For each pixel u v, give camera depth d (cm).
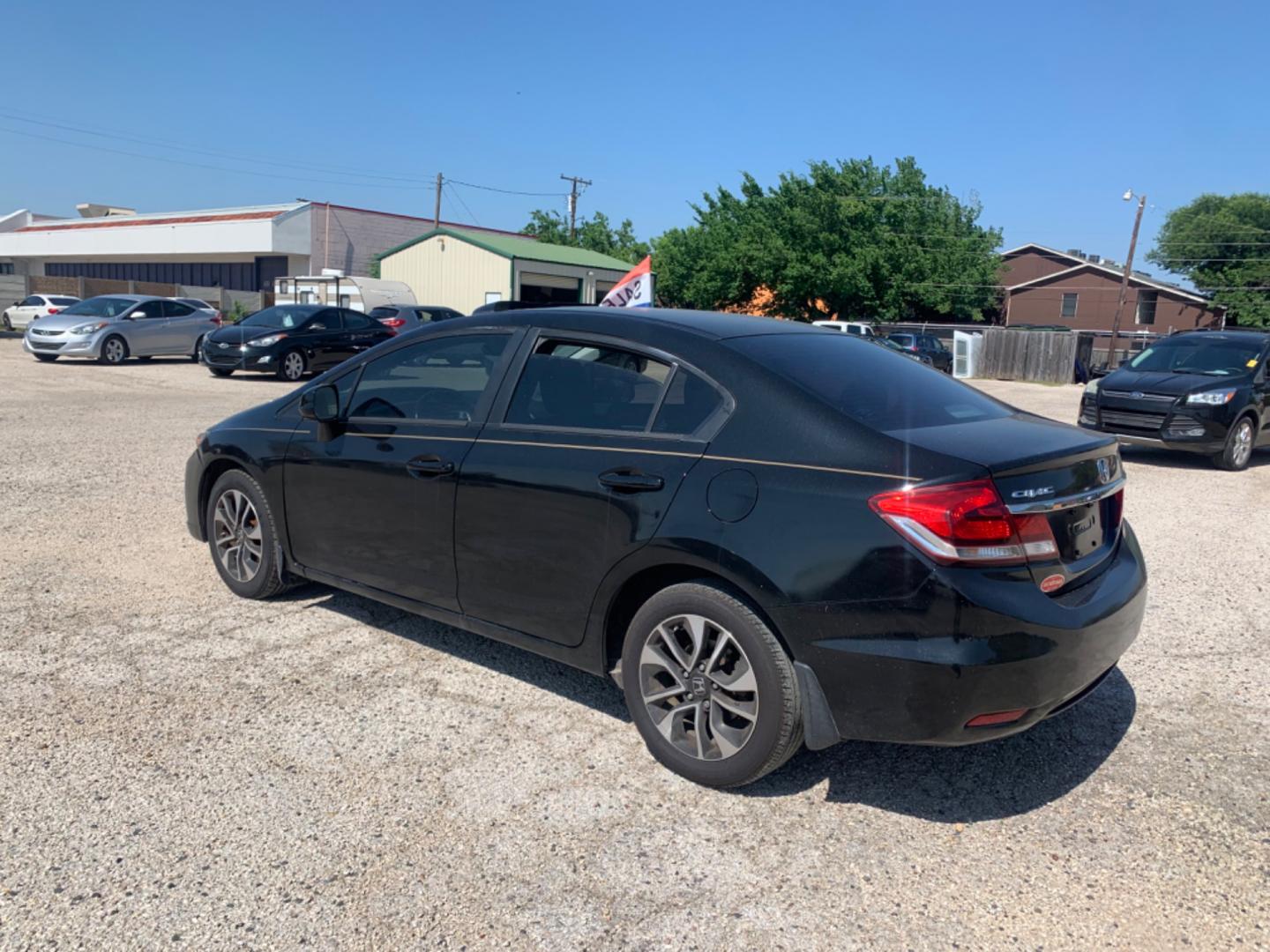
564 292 3869
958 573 291
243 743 363
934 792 341
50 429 1092
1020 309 6084
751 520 316
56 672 422
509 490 379
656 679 353
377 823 312
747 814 324
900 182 5441
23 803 318
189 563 585
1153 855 306
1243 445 1108
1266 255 5872
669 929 266
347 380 469
